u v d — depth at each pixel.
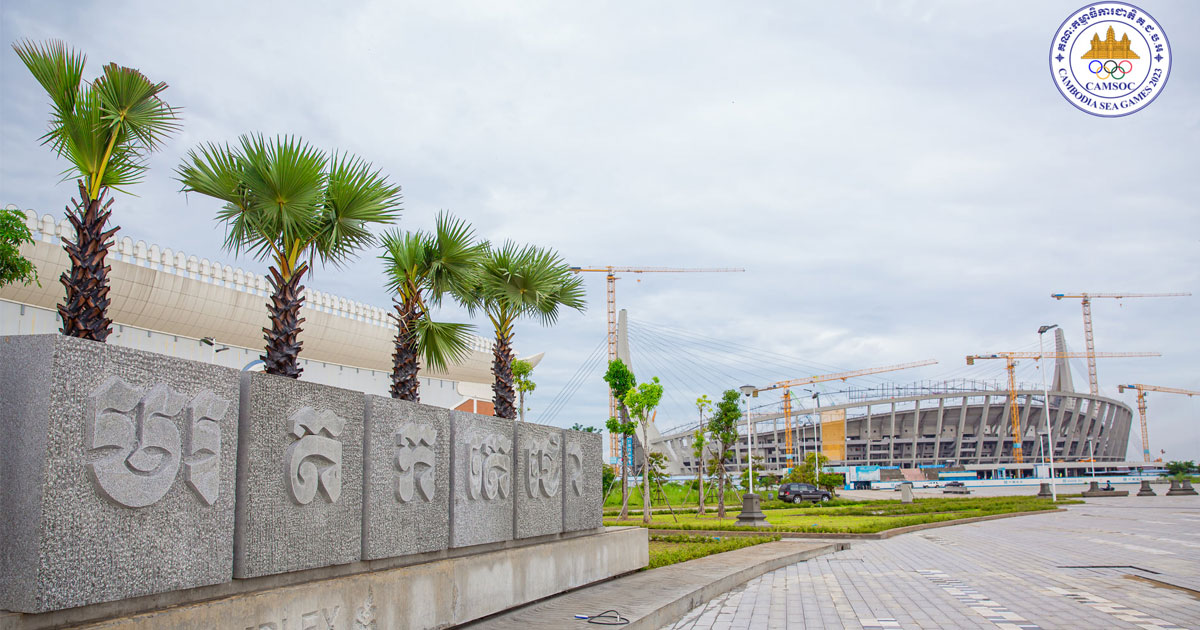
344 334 37.31
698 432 43.81
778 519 35.31
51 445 4.84
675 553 17.17
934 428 157.00
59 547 4.83
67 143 6.56
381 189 8.80
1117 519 33.25
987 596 12.76
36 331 23.28
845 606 12.09
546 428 11.88
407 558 8.53
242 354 31.81
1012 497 56.66
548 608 10.54
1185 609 11.26
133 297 26.91
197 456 5.79
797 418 151.75
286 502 6.68
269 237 8.06
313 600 6.75
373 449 7.89
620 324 85.31
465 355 11.84
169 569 5.52
